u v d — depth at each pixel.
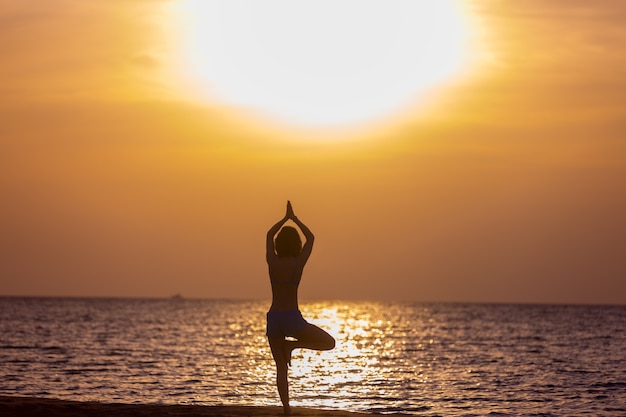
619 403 38.50
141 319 177.62
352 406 35.12
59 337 98.50
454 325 173.25
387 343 100.94
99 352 71.81
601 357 76.25
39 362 58.25
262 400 36.06
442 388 44.88
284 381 18.92
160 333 116.69
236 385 43.31
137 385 42.69
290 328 18.08
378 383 46.88
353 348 88.56
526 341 107.44
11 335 101.38
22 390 39.34
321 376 50.25
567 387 46.50
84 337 99.44
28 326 130.62
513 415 33.47
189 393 38.94
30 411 19.91
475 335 125.69
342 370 55.94
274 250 18.50
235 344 90.00
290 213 18.56
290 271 18.17
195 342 93.31
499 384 48.03
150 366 56.47
